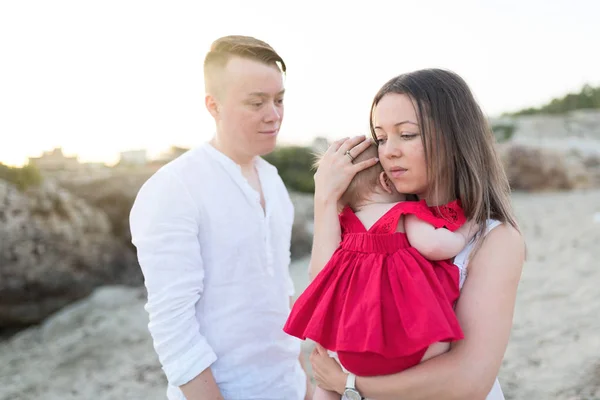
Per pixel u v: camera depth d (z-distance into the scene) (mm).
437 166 1715
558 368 3873
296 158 14094
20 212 6348
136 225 2039
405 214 1773
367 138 1953
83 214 6926
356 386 1666
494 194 1775
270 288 2213
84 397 4523
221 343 2102
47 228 6449
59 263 6453
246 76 2062
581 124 22641
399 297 1599
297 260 8164
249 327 2145
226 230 2111
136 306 6316
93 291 6691
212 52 2145
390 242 1702
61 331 5945
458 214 1749
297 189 13164
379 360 1606
